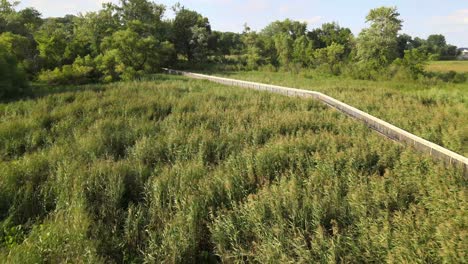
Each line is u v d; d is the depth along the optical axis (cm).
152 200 716
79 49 3478
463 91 2586
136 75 3300
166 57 4522
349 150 945
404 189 726
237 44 7306
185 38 5759
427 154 935
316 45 7312
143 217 653
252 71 5181
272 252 530
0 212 678
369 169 869
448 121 1409
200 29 5594
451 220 585
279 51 5703
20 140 1082
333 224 604
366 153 933
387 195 693
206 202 694
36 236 567
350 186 732
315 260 527
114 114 1470
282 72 5000
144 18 5275
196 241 600
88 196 715
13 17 3916
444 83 3512
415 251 508
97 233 595
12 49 2839
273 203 647
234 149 1021
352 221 617
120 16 5131
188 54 5847
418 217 600
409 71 3828
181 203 680
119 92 2012
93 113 1441
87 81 2908
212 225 641
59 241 542
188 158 981
